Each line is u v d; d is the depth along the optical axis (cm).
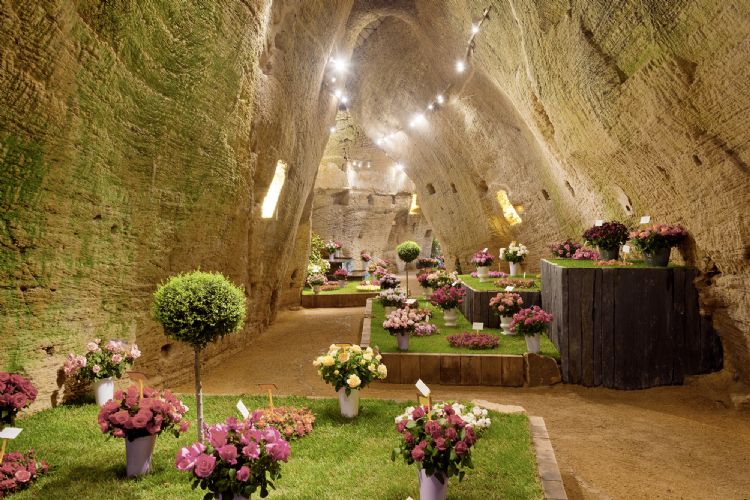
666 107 644
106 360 518
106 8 479
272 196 1058
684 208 719
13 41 398
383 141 2209
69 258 499
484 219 1781
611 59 712
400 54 1770
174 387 682
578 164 972
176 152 638
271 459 277
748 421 593
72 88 457
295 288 1588
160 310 376
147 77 557
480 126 1577
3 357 452
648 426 579
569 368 738
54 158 455
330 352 507
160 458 387
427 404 350
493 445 418
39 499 322
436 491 311
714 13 513
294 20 973
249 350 943
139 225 593
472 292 1021
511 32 1000
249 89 793
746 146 554
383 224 2927
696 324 718
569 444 524
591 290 735
